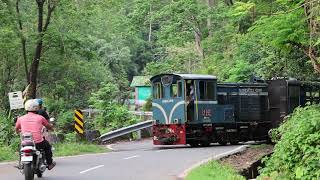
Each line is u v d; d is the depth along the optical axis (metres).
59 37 32.53
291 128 14.00
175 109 27.58
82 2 33.16
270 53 31.70
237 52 38.66
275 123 30.22
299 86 30.41
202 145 28.50
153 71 54.12
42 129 13.56
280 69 32.75
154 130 28.47
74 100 48.78
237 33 38.44
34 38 31.78
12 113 25.47
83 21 34.09
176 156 21.05
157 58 84.44
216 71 41.72
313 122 13.02
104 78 51.72
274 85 30.42
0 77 37.94
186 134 27.19
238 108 29.67
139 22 49.34
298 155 12.88
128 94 56.75
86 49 34.75
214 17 45.34
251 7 20.09
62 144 24.89
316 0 13.80
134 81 65.06
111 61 72.50
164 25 49.69
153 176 14.70
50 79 41.19
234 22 37.84
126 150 25.70
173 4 45.50
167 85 28.11
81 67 40.41
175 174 15.17
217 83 28.92
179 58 52.56
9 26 30.83
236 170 17.02
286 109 29.52
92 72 47.34
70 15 33.09
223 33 43.59
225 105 28.95
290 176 12.88
